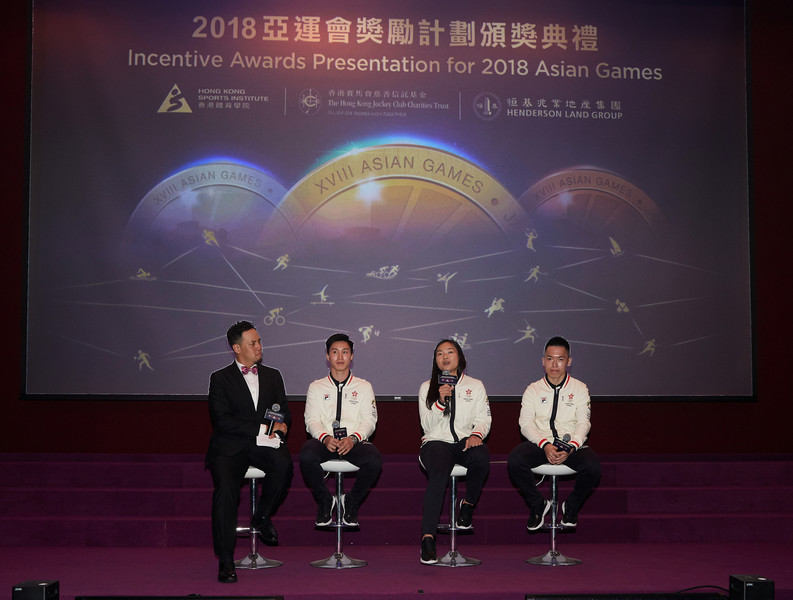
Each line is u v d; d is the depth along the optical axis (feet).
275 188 20.47
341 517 15.12
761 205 21.20
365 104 20.74
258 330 20.20
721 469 18.97
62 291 20.02
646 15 21.13
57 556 15.76
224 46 20.65
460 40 20.97
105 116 20.31
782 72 21.11
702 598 11.59
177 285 20.17
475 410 15.87
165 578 13.82
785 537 17.53
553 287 20.61
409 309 20.42
